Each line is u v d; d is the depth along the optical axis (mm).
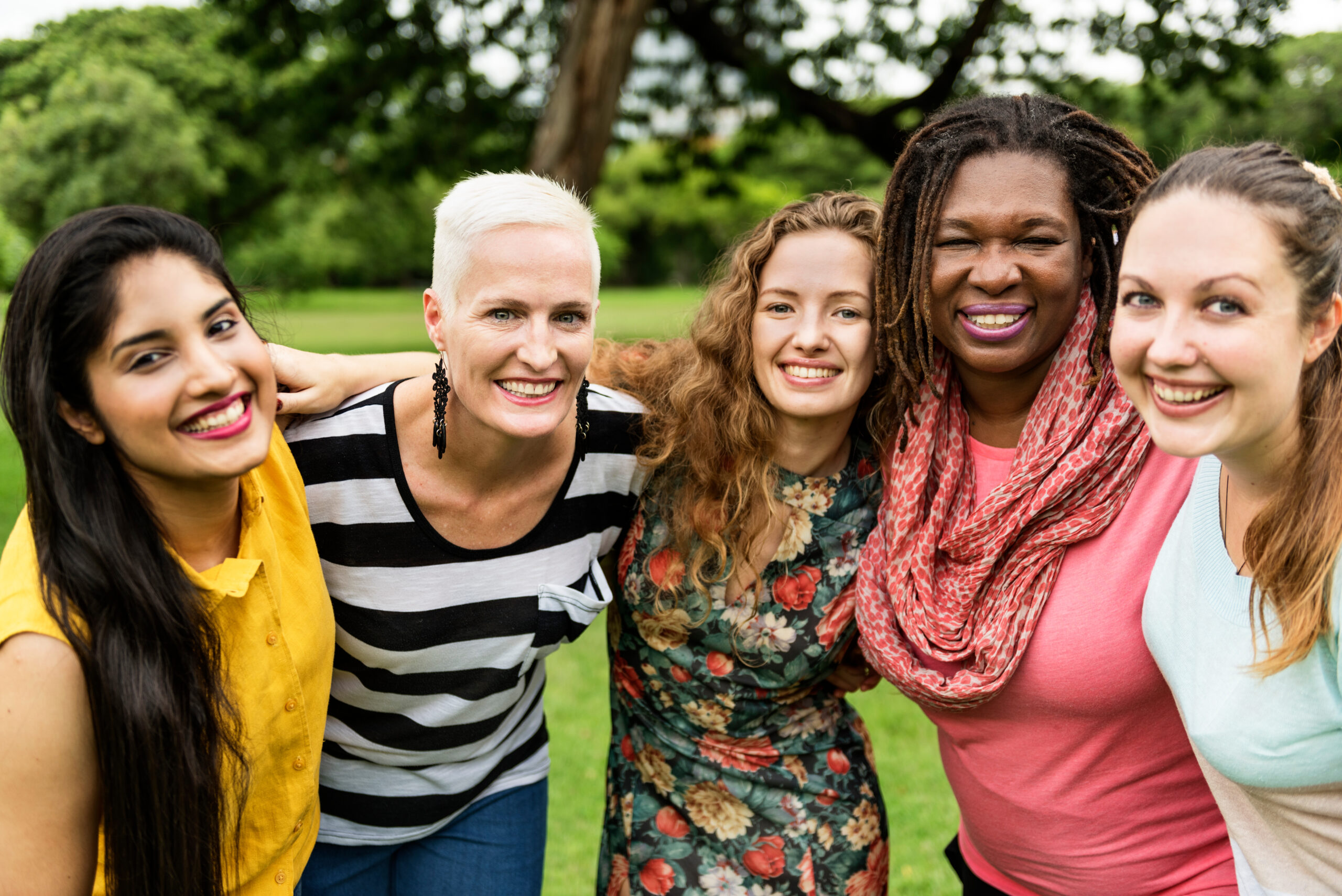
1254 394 1397
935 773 4059
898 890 3256
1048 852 2064
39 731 1453
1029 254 1883
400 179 14047
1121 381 1518
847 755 2395
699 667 2279
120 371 1427
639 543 2287
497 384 1926
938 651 2047
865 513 2256
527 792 2363
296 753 1806
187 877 1568
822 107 11664
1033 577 1940
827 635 2232
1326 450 1446
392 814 2225
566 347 1909
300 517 1851
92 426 1476
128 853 1532
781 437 2223
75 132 20766
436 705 2162
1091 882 2039
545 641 2174
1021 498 1948
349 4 11648
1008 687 1964
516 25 12195
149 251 1431
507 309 1873
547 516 2146
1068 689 1901
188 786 1546
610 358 2479
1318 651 1473
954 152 1888
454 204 1907
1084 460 1894
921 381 2109
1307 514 1444
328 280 40062
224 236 26078
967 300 1931
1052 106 1953
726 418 2188
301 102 13430
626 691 2420
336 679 2160
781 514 2238
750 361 2182
